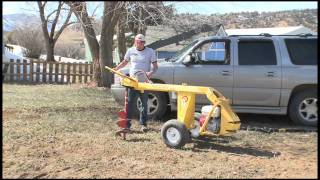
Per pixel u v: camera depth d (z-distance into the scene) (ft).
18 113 32.04
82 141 24.03
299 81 28.84
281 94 29.12
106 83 51.70
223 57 29.96
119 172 19.07
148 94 28.78
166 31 59.98
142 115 26.71
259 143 24.57
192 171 19.25
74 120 29.76
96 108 34.83
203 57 30.27
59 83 58.80
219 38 30.22
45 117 30.71
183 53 30.86
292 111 29.12
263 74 29.19
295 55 29.37
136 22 37.50
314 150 23.22
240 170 19.56
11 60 59.98
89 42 52.21
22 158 20.86
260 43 29.76
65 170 19.30
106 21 47.06
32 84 56.29
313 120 28.89
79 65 60.64
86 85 53.67
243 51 29.78
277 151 22.97
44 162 20.33
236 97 29.63
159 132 26.55
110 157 21.18
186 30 45.70
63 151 22.13
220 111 22.85
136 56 26.27
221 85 29.68
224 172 19.19
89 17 39.06
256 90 29.35
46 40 89.25
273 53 29.53
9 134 25.23
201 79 29.81
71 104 36.73
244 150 23.07
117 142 23.94
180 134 22.66
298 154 22.44
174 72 30.12
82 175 18.63
